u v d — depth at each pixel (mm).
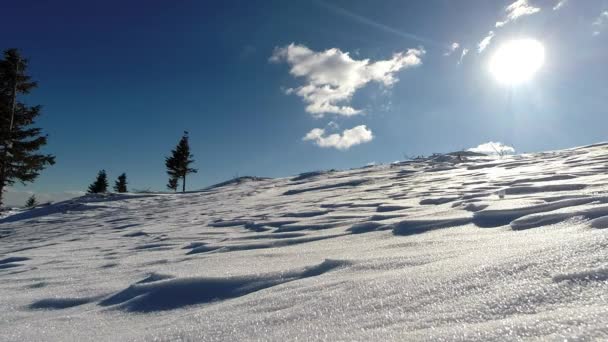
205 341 1706
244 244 4355
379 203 7457
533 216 3053
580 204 3381
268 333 1647
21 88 25469
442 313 1462
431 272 1935
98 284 3250
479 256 2102
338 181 15891
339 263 2543
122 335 1989
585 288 1370
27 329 2287
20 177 24297
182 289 2557
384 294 1779
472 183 8781
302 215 7383
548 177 7234
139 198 20172
